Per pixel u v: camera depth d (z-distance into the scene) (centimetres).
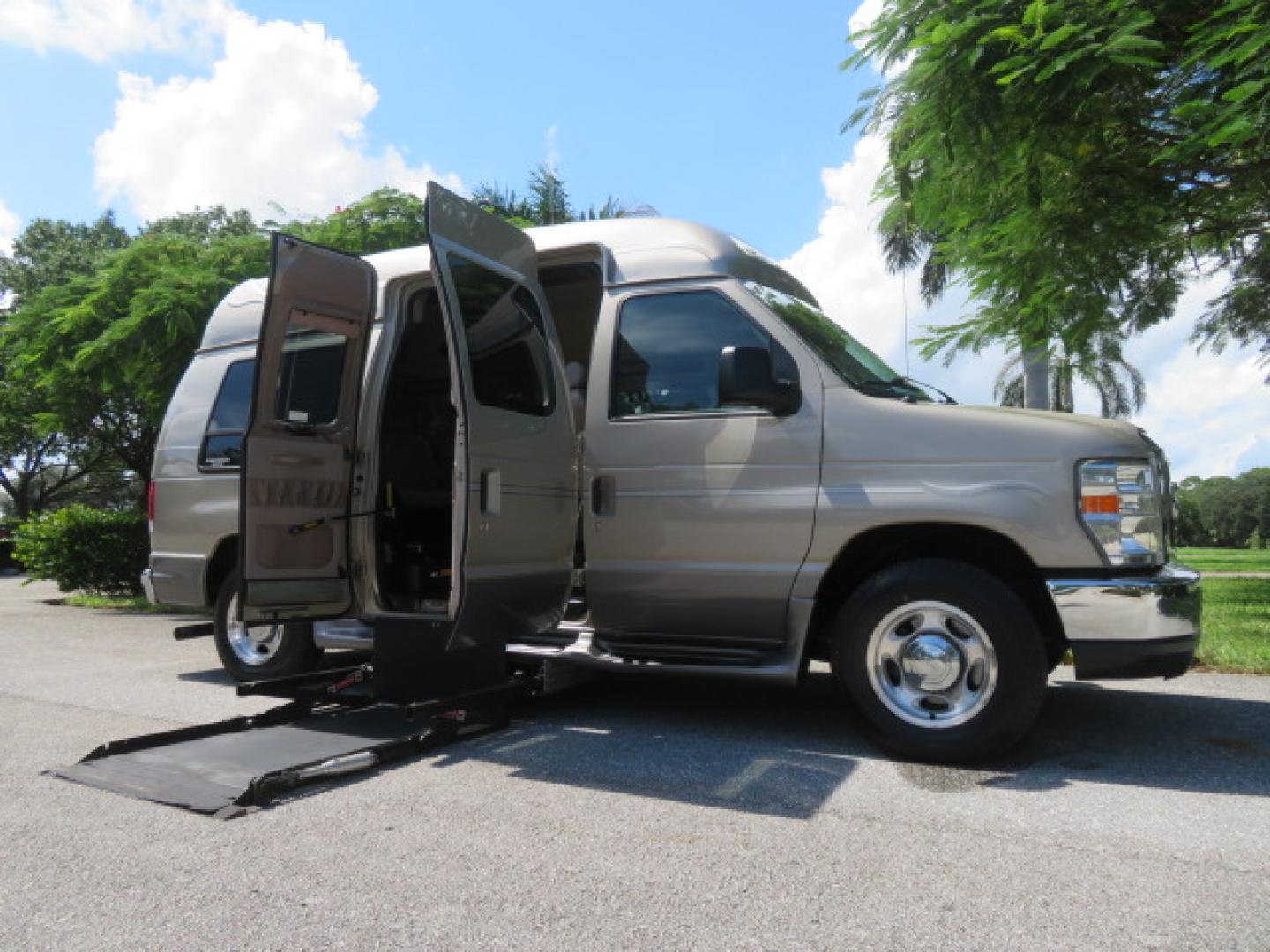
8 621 1091
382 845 324
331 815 357
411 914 269
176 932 260
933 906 271
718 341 482
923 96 677
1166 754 437
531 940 252
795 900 276
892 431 437
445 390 623
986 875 294
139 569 1389
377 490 537
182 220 2372
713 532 465
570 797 377
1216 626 847
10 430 2691
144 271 1270
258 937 256
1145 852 313
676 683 625
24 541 1389
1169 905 271
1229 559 3145
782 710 538
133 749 440
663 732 488
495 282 472
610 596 493
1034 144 694
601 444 497
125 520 1388
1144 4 614
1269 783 393
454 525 425
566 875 296
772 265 534
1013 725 404
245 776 397
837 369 461
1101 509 405
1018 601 407
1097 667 401
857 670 432
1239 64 604
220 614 649
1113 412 2473
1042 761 425
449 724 459
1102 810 356
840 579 466
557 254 541
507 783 398
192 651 830
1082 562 404
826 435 447
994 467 418
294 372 503
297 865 308
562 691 597
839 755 439
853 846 319
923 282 2006
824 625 475
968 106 658
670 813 356
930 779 398
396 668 498
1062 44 602
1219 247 935
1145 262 879
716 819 349
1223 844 321
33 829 346
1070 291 809
